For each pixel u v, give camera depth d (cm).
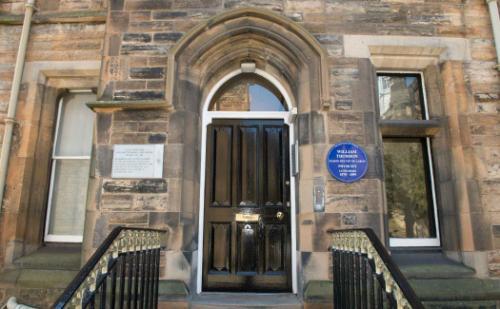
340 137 418
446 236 426
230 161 468
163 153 412
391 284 241
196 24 451
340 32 452
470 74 451
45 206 481
